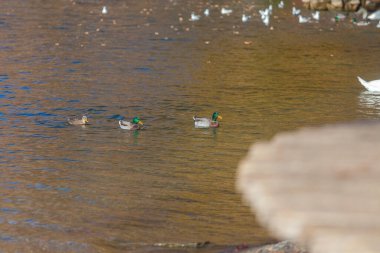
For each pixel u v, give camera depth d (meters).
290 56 37.31
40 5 54.84
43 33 42.28
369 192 4.32
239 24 48.91
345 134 5.19
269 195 4.37
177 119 24.23
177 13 53.56
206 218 14.35
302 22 50.19
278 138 5.23
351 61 36.25
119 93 27.78
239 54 37.44
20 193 15.97
